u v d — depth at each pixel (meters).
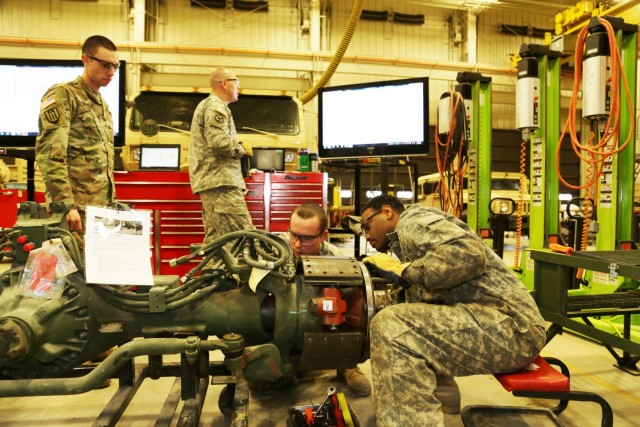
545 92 3.73
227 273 1.52
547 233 3.79
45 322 1.33
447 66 9.09
